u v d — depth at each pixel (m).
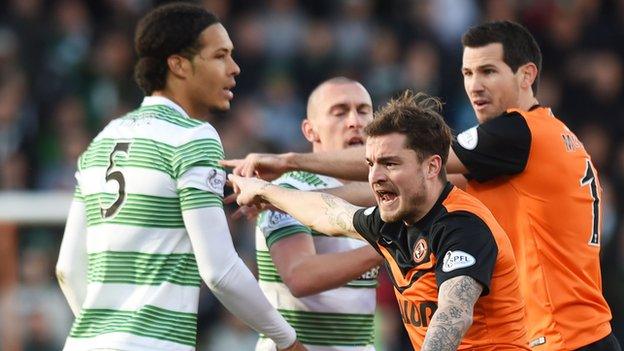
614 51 46.00
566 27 46.09
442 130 15.91
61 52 41.97
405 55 44.50
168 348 17.06
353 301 20.08
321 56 43.88
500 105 19.03
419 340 16.23
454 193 16.00
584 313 18.36
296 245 19.45
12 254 30.75
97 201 17.72
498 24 19.16
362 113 20.92
